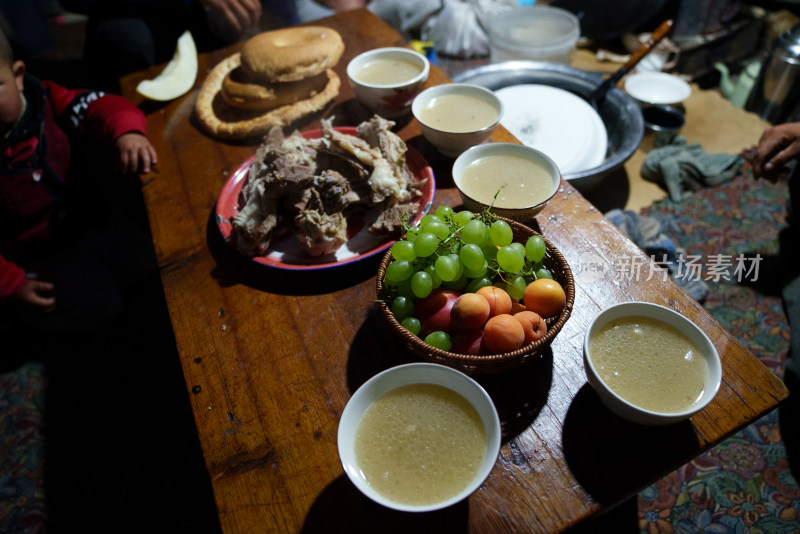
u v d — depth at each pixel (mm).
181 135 1732
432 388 904
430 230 1072
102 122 1694
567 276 998
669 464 890
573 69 2154
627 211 2057
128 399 1992
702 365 905
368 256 1216
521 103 1996
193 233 1416
